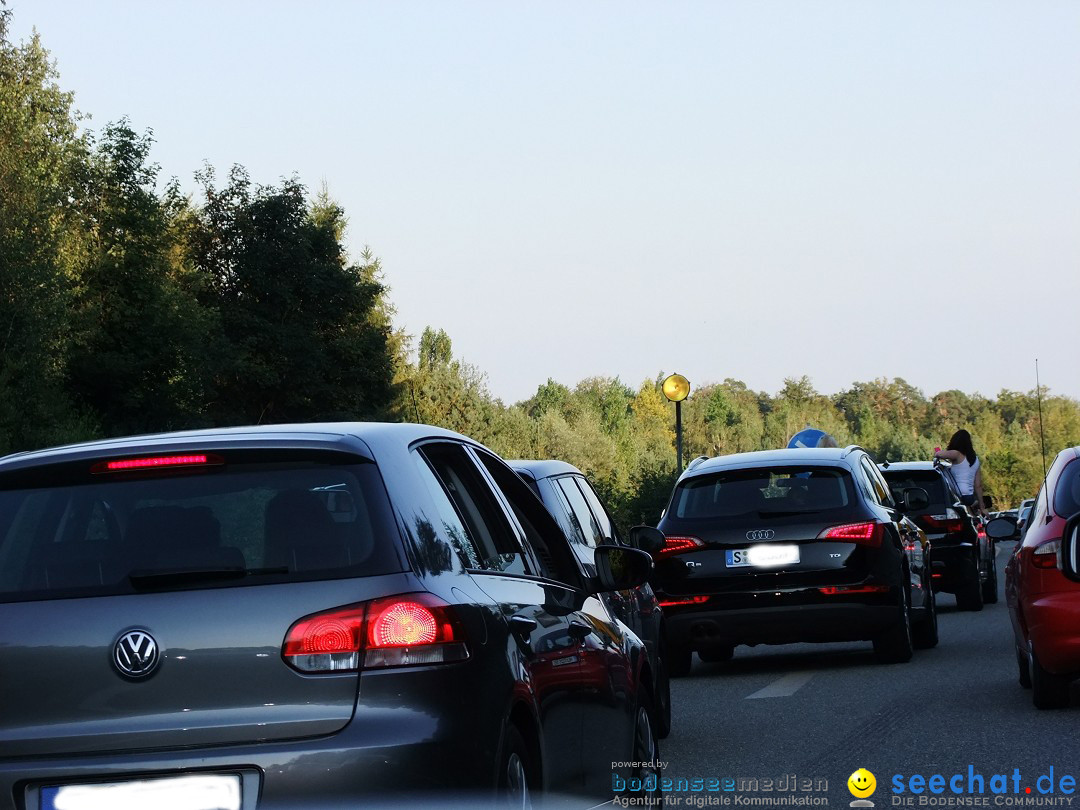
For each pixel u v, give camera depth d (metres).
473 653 8.16
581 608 10.97
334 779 7.71
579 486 19.33
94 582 8.16
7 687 7.98
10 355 85.00
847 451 26.83
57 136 105.88
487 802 7.96
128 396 107.44
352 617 7.96
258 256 131.38
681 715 19.98
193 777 7.77
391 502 8.42
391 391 142.50
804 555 24.59
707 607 24.75
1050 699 18.19
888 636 24.97
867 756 15.64
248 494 8.41
